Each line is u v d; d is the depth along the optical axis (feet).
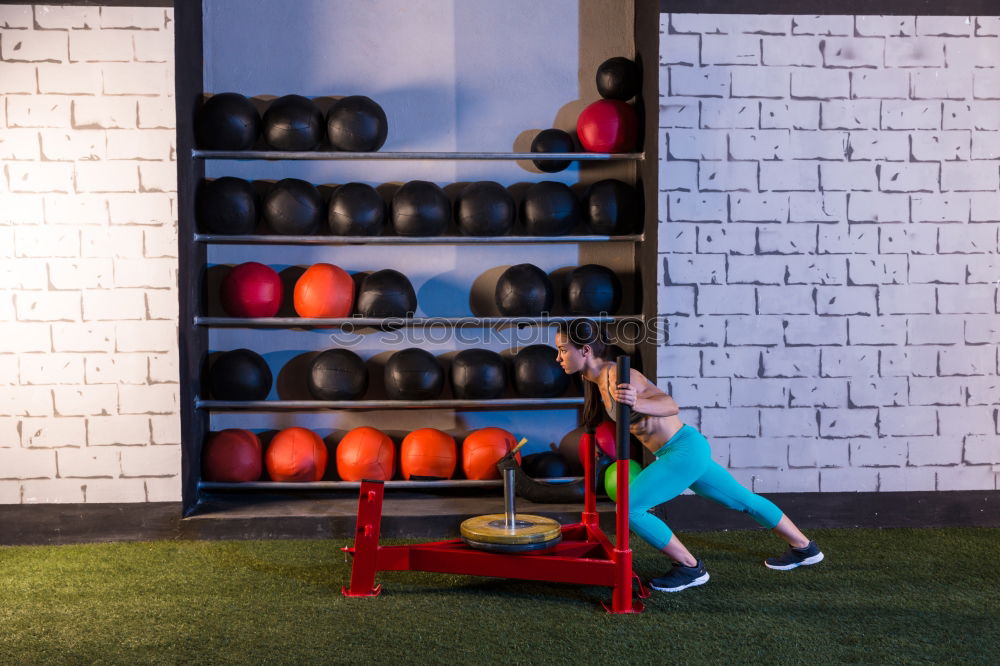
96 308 12.26
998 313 13.12
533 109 14.35
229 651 8.14
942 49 12.96
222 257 13.93
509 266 14.30
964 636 8.55
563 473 13.44
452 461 13.21
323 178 14.05
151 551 11.63
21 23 12.10
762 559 11.21
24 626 8.80
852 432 13.12
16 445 12.24
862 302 13.10
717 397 13.07
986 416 13.14
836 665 7.86
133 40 12.17
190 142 12.83
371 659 7.95
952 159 13.04
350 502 13.11
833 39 12.91
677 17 12.81
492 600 9.59
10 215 12.17
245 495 13.57
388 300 13.14
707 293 13.01
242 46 13.97
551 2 14.29
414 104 14.23
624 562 9.14
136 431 12.30
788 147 12.97
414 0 14.17
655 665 7.83
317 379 13.14
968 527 13.03
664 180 12.90
